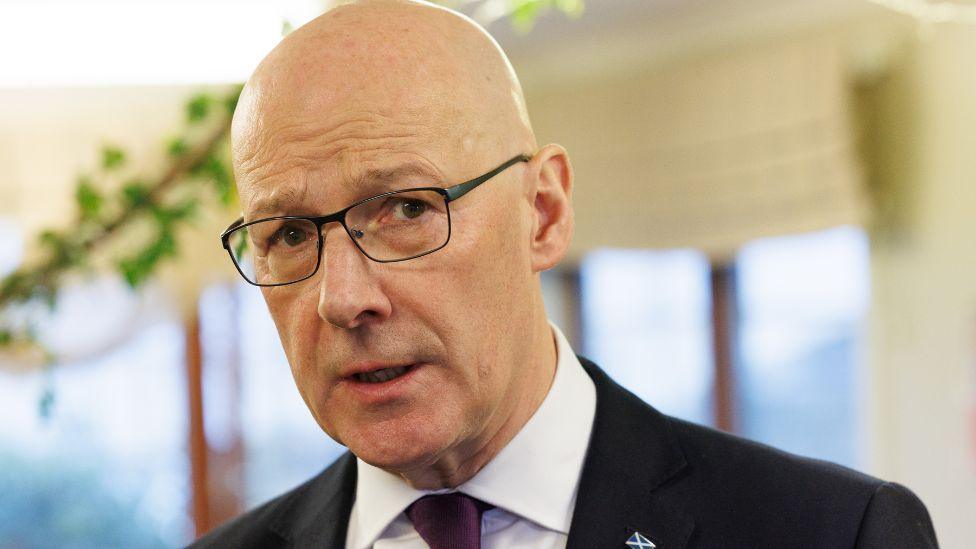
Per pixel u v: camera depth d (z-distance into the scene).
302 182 1.00
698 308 4.20
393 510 1.16
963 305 3.38
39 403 2.42
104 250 2.29
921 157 3.49
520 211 1.07
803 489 1.11
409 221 1.00
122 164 2.21
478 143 1.03
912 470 3.53
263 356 4.27
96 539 4.09
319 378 1.03
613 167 4.20
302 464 4.30
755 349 4.05
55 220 2.55
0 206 2.57
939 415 3.44
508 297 1.05
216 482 4.19
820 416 3.88
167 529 4.15
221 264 2.51
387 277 0.98
